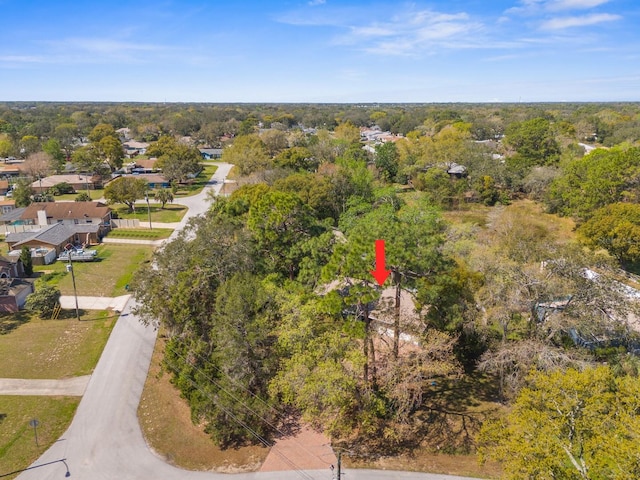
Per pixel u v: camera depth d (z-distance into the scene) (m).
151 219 71.12
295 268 35.22
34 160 98.44
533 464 16.28
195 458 23.84
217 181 100.56
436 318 27.81
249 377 25.42
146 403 28.16
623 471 14.56
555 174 68.44
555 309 26.98
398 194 66.50
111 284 46.38
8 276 44.97
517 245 31.06
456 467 23.00
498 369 26.27
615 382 18.17
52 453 24.02
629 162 54.50
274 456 23.86
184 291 28.91
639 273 44.91
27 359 32.47
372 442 24.78
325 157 93.69
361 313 25.47
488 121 152.12
